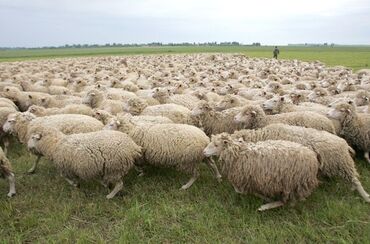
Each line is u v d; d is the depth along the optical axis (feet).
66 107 12.50
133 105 12.17
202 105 11.00
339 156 7.81
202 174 9.47
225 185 8.81
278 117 10.14
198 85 19.17
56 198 8.45
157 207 7.93
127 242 6.66
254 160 7.38
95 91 14.06
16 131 10.56
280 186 7.19
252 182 7.50
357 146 10.27
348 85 16.67
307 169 7.11
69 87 20.43
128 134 9.26
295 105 11.87
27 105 15.51
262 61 43.37
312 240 6.66
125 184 9.08
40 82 20.56
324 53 83.92
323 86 18.34
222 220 7.27
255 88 17.15
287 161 7.13
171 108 11.71
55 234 7.06
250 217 7.36
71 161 8.27
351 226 6.98
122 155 8.20
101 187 8.90
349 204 7.70
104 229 7.23
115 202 8.16
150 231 7.05
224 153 7.77
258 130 8.95
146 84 20.45
